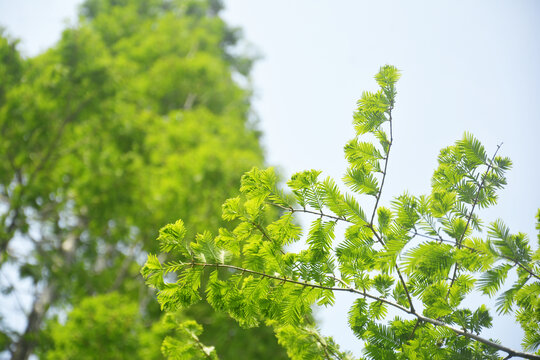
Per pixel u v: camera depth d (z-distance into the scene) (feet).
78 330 16.24
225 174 23.84
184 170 23.67
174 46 41.37
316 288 5.82
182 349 6.21
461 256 5.06
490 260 4.86
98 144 26.35
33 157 24.76
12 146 23.70
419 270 5.35
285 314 5.88
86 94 25.79
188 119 30.60
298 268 5.81
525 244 4.92
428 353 5.99
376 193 5.59
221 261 5.70
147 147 27.68
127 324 17.08
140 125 28.12
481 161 5.96
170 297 5.74
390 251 5.11
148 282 5.61
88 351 16.15
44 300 22.41
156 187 24.11
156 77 34.94
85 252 26.22
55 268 21.45
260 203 5.81
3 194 23.65
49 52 26.32
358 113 5.89
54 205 24.48
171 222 6.25
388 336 6.39
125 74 29.37
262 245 5.66
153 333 16.75
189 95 37.88
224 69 44.86
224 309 5.84
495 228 4.90
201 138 28.84
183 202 21.80
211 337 21.04
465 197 5.98
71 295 21.99
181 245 5.68
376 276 6.46
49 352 16.34
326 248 5.77
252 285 5.69
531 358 4.99
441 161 6.31
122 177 24.86
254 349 20.72
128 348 16.38
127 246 25.46
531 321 5.82
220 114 40.91
